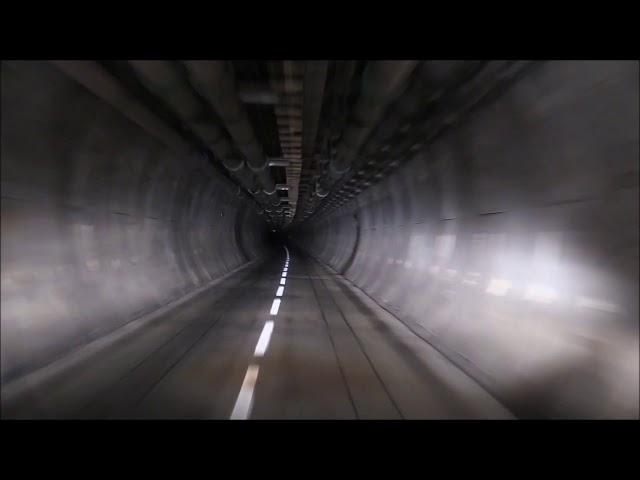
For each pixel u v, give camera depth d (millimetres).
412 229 13883
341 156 12062
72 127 6949
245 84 8148
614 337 4254
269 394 5539
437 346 8461
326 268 32844
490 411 5230
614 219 4355
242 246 37031
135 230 11164
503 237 7035
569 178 5113
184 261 16422
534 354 5371
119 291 9656
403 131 9336
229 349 7750
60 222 7238
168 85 6832
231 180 20000
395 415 5004
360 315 12273
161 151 10992
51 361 6387
